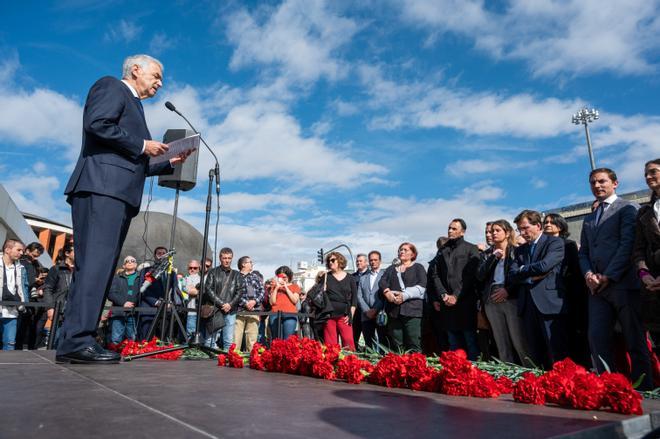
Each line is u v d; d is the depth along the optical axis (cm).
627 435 133
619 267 337
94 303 271
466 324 508
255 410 141
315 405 154
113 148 277
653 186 337
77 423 117
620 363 377
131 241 1494
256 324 725
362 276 702
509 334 457
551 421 134
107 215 272
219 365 316
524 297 423
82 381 194
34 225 3170
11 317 573
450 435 114
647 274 321
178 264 1548
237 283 670
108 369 247
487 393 186
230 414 133
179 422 121
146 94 311
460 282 516
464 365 193
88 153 278
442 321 530
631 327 331
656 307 327
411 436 112
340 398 173
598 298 353
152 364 294
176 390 178
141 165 288
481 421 133
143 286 679
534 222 430
